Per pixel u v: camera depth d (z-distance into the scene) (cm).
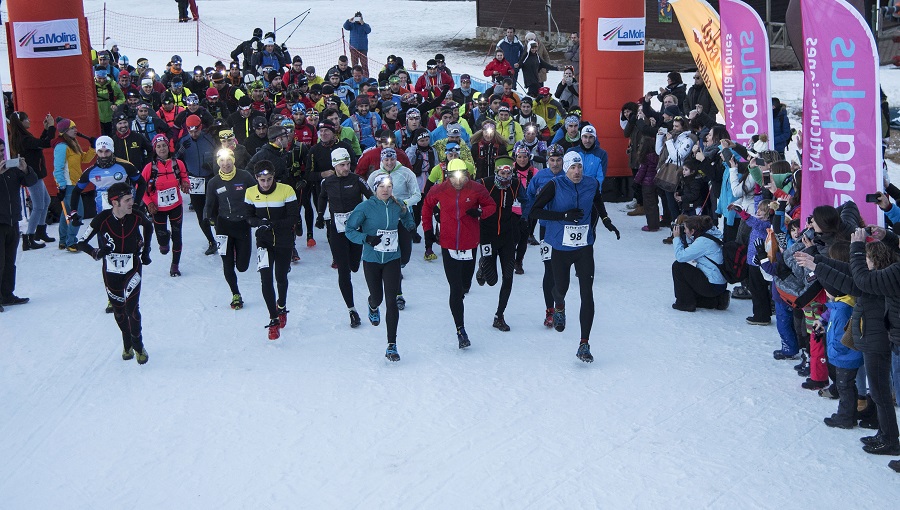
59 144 1125
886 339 604
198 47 2923
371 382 752
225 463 621
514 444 640
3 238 921
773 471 600
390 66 1947
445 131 1196
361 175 1025
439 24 3288
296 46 2900
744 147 970
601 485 582
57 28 1316
